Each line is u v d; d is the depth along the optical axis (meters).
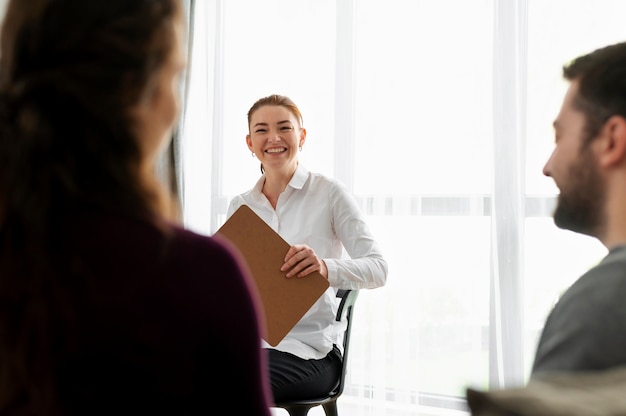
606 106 0.78
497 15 2.96
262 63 3.52
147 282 0.61
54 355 0.59
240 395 0.66
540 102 2.88
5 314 0.59
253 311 0.67
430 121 3.11
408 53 3.15
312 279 2.00
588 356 0.67
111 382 0.60
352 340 3.25
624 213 0.77
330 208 2.44
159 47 0.64
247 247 2.03
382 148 3.21
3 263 0.59
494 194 2.94
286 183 2.53
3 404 0.60
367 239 2.34
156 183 0.66
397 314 3.14
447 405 3.03
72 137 0.61
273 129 2.48
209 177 3.63
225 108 3.60
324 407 2.30
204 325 0.63
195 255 0.64
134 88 0.63
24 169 0.59
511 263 2.89
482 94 3.00
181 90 3.50
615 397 0.49
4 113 0.61
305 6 3.43
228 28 3.60
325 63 3.38
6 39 0.64
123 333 0.60
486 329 2.97
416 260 3.12
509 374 2.88
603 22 2.78
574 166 0.81
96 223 0.61
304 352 2.22
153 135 0.67
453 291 3.04
